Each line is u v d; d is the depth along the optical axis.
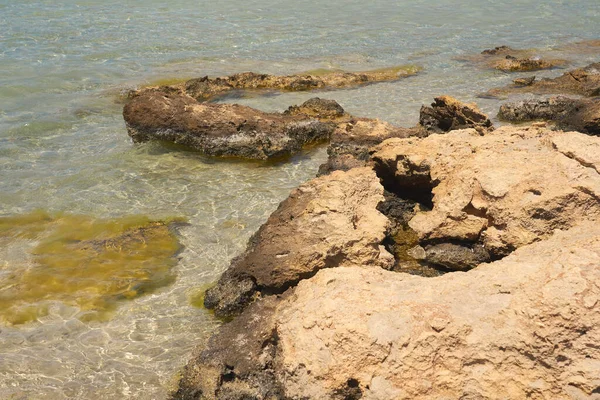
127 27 33.62
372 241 11.38
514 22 38.28
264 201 15.14
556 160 12.12
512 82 25.58
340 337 8.03
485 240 11.98
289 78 25.23
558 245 9.70
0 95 22.59
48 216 14.35
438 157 13.83
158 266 12.47
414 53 30.61
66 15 35.59
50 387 9.45
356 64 28.59
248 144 17.86
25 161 17.30
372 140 17.17
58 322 10.87
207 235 13.59
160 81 25.38
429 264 12.02
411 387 7.76
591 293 7.79
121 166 17.12
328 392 7.91
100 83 24.77
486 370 7.75
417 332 7.93
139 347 10.27
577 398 7.48
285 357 8.27
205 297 11.29
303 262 10.82
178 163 17.44
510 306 8.02
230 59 29.03
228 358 9.05
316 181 12.94
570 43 33.06
